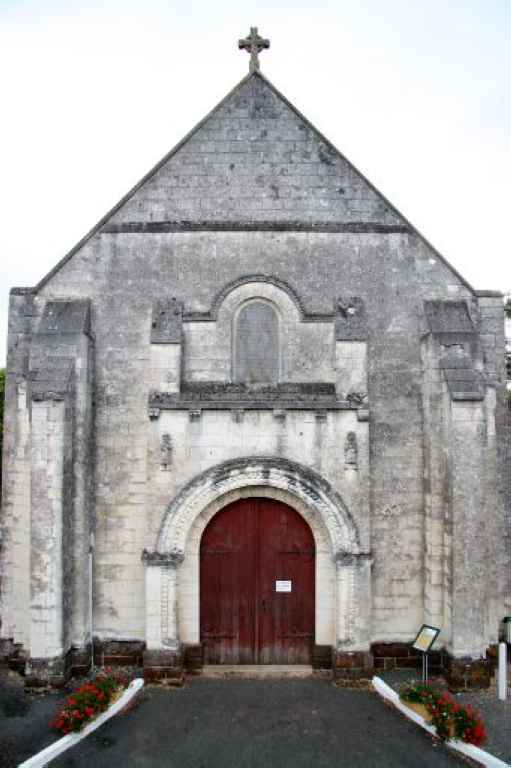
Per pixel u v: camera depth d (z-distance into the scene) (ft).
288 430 43.88
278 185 48.14
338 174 48.39
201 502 43.86
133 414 46.32
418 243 47.73
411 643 45.93
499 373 46.98
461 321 46.06
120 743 36.06
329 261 47.50
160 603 43.14
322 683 43.57
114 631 45.85
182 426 43.75
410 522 46.37
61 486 42.60
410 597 46.19
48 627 42.06
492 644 45.29
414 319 47.37
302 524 46.01
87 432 45.44
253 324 46.78
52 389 42.88
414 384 46.98
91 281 47.06
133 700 40.88
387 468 46.44
